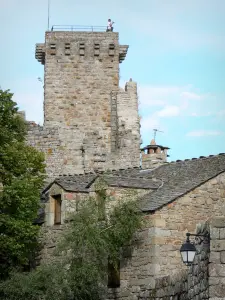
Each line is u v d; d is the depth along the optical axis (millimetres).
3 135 85500
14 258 82000
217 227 42750
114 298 72062
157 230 69438
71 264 70750
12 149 84312
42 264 75875
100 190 75188
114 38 145625
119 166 127875
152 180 78938
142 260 70250
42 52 145625
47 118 142500
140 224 70562
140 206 71875
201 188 72125
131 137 129875
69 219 76188
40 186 86125
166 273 69000
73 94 143625
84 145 129750
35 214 82750
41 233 82750
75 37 145375
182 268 69500
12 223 80000
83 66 144500
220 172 73250
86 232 69688
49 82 143750
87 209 71875
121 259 72188
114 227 70500
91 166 128375
